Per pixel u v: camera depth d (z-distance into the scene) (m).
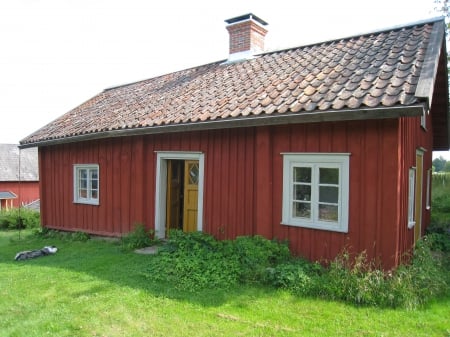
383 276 5.23
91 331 4.34
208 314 4.71
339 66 7.14
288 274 5.58
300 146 6.51
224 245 6.94
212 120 6.99
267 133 6.87
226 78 9.41
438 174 22.27
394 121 5.54
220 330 4.28
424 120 9.12
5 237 12.99
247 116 6.53
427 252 6.00
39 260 8.09
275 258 6.27
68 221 11.31
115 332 4.30
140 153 9.11
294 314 4.63
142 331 4.30
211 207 7.83
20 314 4.95
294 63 8.45
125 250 8.30
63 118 12.59
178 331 4.28
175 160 9.20
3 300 5.46
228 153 7.57
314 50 8.80
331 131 6.16
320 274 5.85
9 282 6.34
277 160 6.81
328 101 5.82
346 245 5.97
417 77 5.52
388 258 5.56
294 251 6.58
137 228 8.80
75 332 4.33
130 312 4.83
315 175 6.37
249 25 10.43
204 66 11.52
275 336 4.09
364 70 6.47
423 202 9.28
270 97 6.91
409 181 6.68
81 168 10.94
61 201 11.54
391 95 5.27
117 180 9.73
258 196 6.98
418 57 6.13
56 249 8.99
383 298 4.81
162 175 8.87
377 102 5.20
